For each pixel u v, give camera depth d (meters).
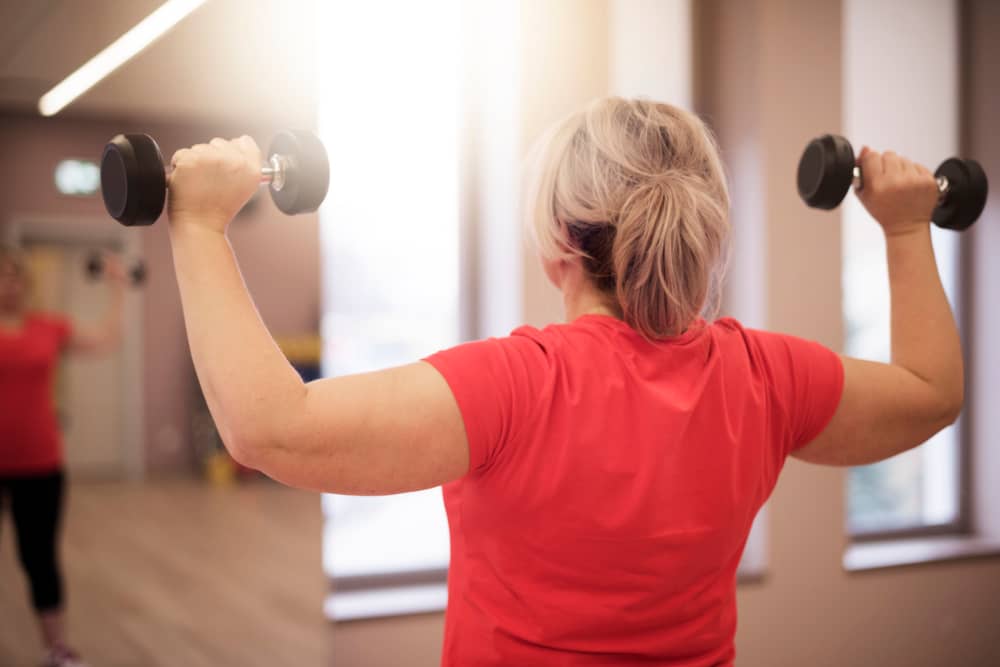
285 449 0.60
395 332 2.34
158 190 0.62
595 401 0.69
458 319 2.38
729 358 0.76
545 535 0.68
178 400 4.12
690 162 0.75
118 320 3.33
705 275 0.73
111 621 2.98
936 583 2.52
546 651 0.70
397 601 2.13
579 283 0.78
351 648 2.03
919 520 2.77
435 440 0.64
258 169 0.65
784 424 0.78
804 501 2.36
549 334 0.72
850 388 0.81
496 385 0.66
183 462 4.13
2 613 3.00
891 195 0.87
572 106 2.22
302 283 3.16
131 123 2.91
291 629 3.00
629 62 2.30
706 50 2.45
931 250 0.89
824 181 0.88
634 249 0.71
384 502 2.29
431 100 2.31
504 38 2.23
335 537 2.25
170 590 3.18
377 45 2.27
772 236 2.31
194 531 3.69
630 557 0.69
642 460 0.69
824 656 2.39
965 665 2.56
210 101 2.48
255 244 3.11
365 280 2.31
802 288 2.34
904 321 0.87
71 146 3.43
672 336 0.74
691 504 0.71
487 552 0.71
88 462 4.01
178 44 2.49
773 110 2.30
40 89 2.96
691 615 0.73
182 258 0.63
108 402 3.99
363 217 2.29
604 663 0.70
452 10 2.29
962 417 2.83
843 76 2.37
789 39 2.31
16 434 2.69
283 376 0.61
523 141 2.17
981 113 2.80
